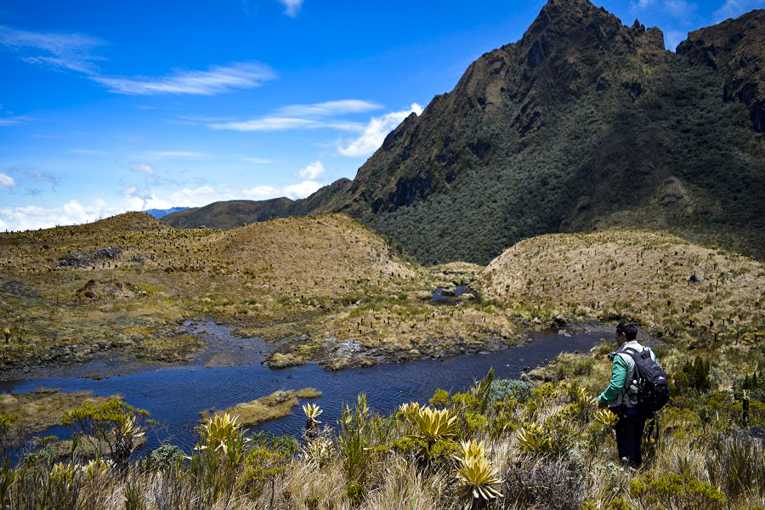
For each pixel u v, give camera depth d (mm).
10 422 4699
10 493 2996
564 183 195500
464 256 184000
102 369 27703
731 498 4094
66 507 3045
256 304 47438
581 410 6770
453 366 30828
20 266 50062
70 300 41500
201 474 3766
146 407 21797
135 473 3836
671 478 3979
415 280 68312
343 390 25516
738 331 37750
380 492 3809
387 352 32969
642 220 145250
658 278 52375
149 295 46281
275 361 30281
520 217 191750
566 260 62125
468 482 3643
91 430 4473
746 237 119000
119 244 62312
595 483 4262
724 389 13617
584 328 43344
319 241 71250
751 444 4980
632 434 5449
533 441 4586
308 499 3787
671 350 29656
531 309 48844
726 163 163125
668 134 194000
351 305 50406
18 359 27797
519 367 30812
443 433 4367
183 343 33781
